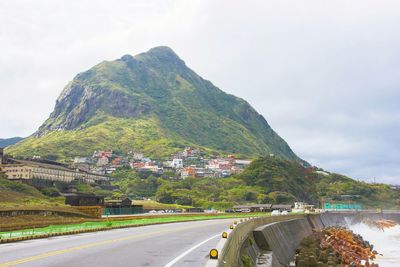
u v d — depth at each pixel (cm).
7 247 2183
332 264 4019
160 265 1570
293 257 4675
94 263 1586
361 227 15200
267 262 2967
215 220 7131
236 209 16638
